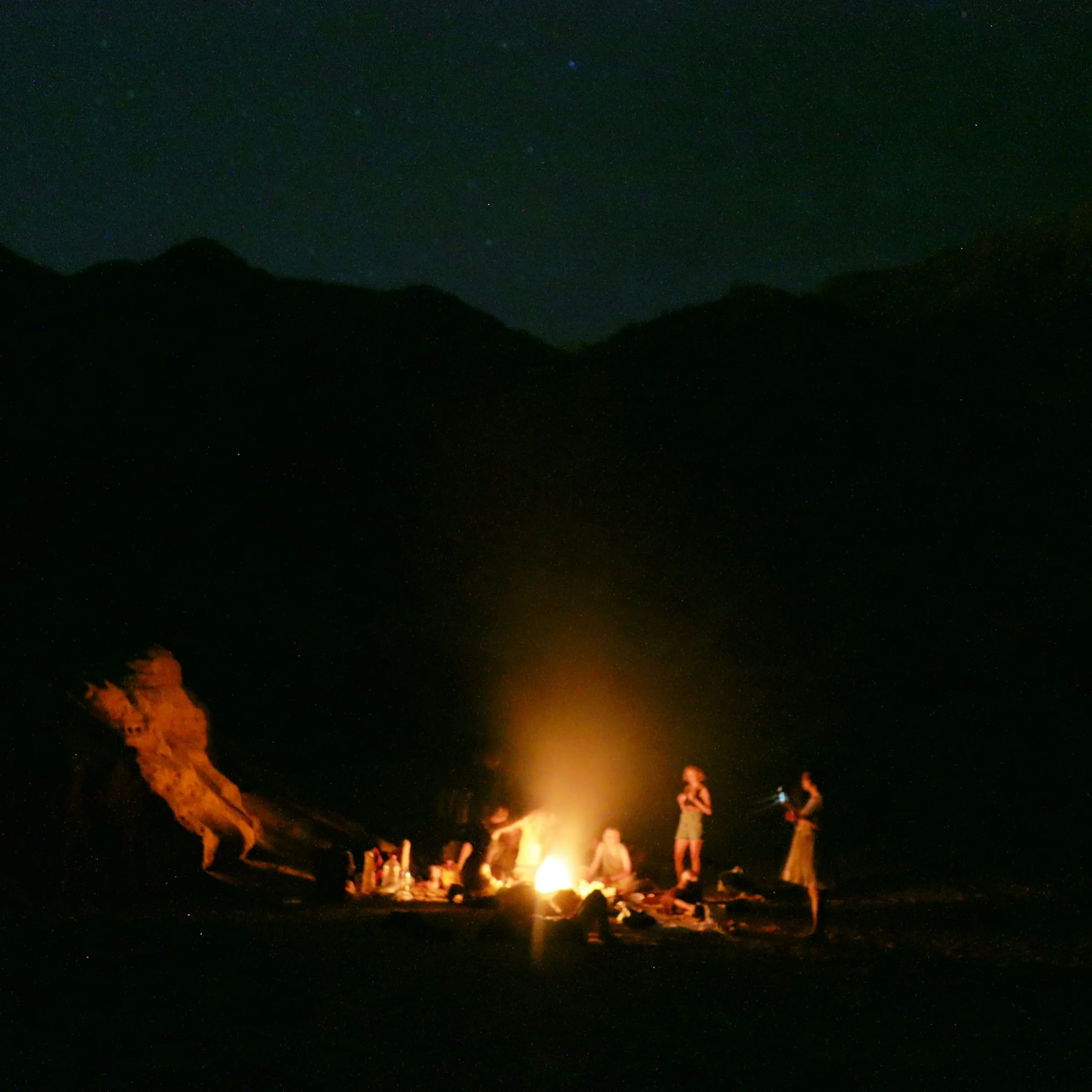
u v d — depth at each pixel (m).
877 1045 4.94
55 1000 5.20
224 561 18.02
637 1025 5.22
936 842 13.37
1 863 7.88
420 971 6.39
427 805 13.34
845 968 6.98
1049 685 17.62
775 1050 4.81
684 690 19.12
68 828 8.20
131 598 15.41
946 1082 4.37
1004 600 19.20
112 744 9.14
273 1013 5.15
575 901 8.84
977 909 9.82
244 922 7.85
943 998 6.01
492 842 10.77
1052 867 11.91
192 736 10.76
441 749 15.76
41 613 10.54
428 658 18.27
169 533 17.89
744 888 11.27
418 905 9.70
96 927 7.12
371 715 16.19
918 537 20.28
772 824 15.38
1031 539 19.78
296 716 15.12
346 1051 4.54
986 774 15.62
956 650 18.70
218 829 9.91
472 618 20.02
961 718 17.39
